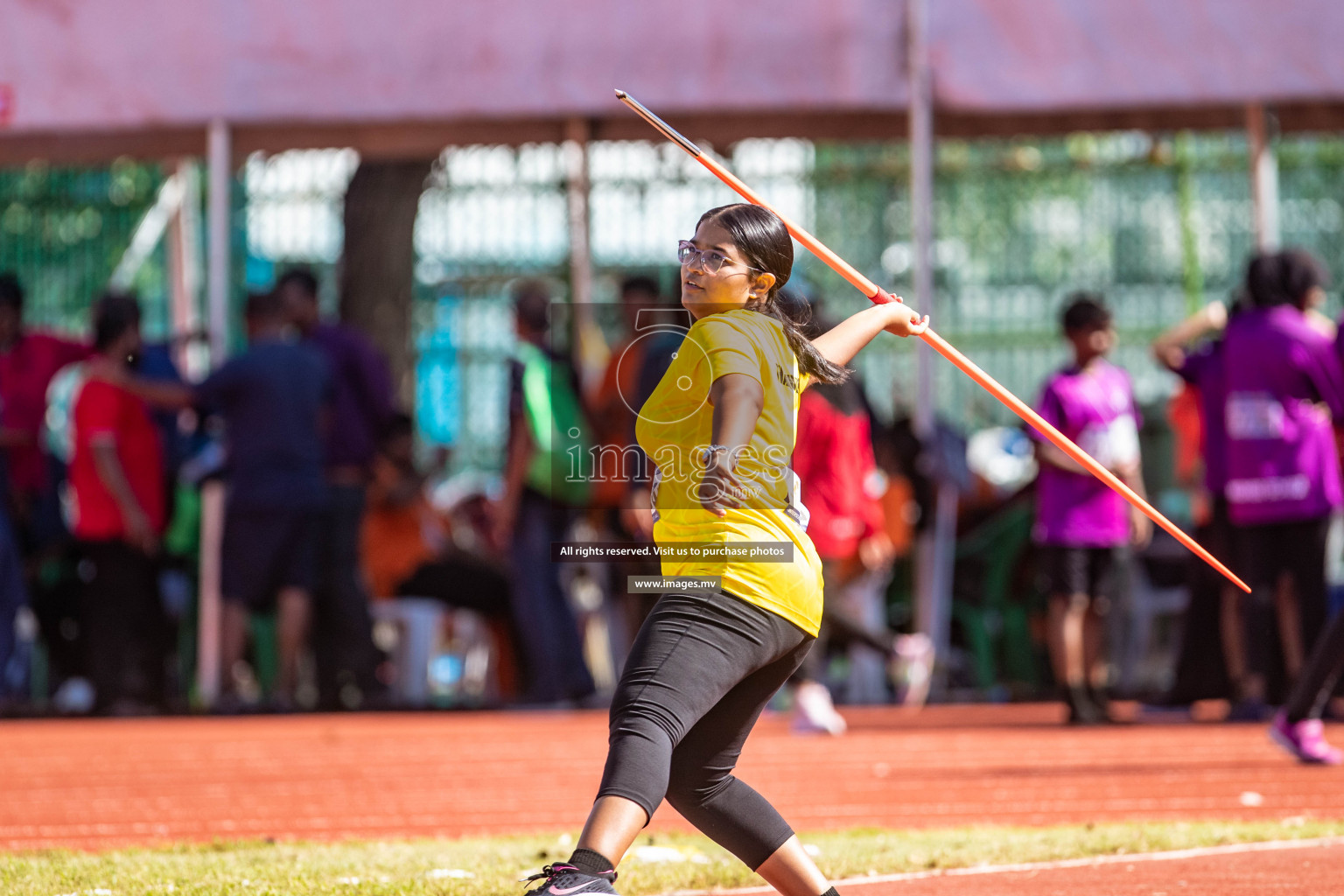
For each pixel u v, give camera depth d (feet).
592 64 126.41
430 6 127.34
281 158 155.94
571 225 135.54
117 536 117.70
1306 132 133.08
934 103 124.77
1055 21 124.77
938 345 39.24
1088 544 101.81
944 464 122.83
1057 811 63.05
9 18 127.65
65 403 146.41
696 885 45.75
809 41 125.18
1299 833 54.03
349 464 122.31
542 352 110.63
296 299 121.70
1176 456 126.31
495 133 136.15
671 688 34.09
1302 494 96.89
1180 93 124.57
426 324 163.63
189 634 135.03
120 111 127.65
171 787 74.95
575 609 133.80
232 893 42.75
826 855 49.96
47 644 129.08
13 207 151.12
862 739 95.25
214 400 117.29
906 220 182.09
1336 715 105.70
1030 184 187.73
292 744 95.50
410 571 129.49
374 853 51.03
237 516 117.08
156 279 158.20
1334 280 180.86
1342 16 124.36
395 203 165.48
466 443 160.25
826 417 103.35
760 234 37.04
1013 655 131.13
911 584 131.85
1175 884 45.73
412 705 122.93
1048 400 102.17
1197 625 111.65
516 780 76.43
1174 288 179.93
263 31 127.85
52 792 73.20
